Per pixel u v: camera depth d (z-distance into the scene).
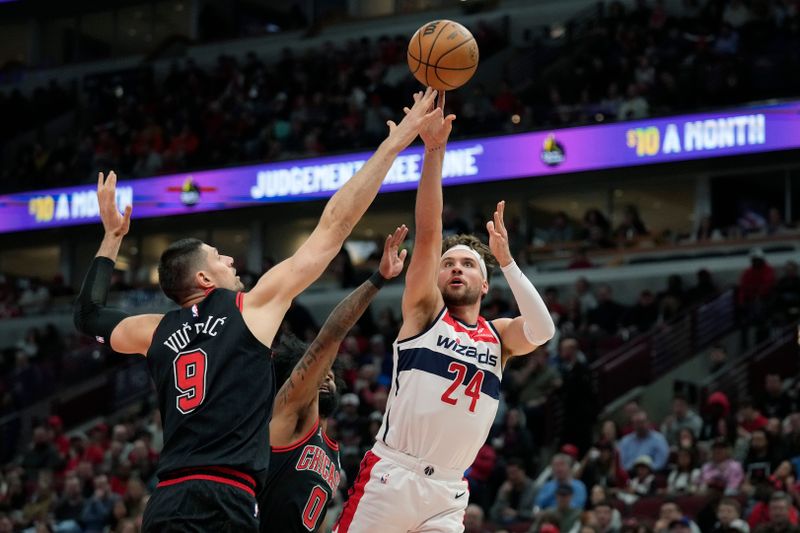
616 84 29.78
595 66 30.78
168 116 36.91
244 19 42.22
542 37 34.16
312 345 7.07
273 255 34.72
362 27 38.34
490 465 18.16
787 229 27.06
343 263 30.94
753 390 22.03
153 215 33.31
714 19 30.75
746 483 15.98
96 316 6.23
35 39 44.34
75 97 40.59
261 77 36.00
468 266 7.39
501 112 30.45
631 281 27.55
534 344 7.33
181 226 35.59
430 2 38.44
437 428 7.12
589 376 20.19
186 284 6.16
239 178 32.22
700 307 24.09
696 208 29.44
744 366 22.11
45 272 37.78
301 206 32.22
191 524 5.50
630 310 24.81
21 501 22.94
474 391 7.14
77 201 34.56
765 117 26.48
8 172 37.56
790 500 14.18
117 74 40.16
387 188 30.38
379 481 7.23
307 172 31.34
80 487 21.75
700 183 29.36
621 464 17.88
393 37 37.41
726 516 14.20
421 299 7.18
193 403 5.70
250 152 33.16
